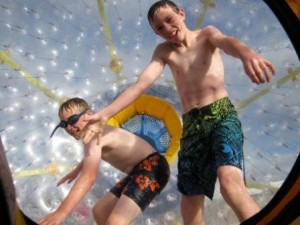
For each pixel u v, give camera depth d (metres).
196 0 2.84
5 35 2.68
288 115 2.58
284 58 2.61
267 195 2.35
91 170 1.67
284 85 2.62
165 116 2.78
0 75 2.64
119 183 1.95
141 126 2.78
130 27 2.94
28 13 2.75
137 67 2.93
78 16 2.87
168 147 2.70
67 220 2.36
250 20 2.73
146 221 2.44
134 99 1.78
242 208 1.41
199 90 1.79
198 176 1.74
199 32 1.87
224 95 1.78
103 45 2.92
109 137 1.88
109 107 1.71
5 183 0.69
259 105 2.66
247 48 1.44
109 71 2.91
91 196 2.50
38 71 2.74
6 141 2.51
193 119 1.77
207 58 1.80
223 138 1.62
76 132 1.91
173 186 2.52
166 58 1.89
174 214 2.45
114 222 1.70
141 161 1.90
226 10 2.79
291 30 1.50
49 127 2.65
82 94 2.81
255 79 1.30
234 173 1.53
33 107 2.67
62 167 2.56
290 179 1.39
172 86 2.88
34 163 2.53
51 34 2.80
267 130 2.60
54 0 2.81
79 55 2.86
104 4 2.90
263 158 2.53
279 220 1.25
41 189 2.44
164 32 1.81
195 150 1.74
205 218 2.34
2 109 2.59
